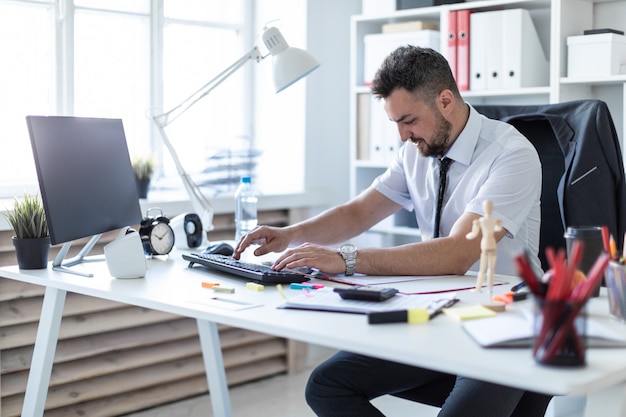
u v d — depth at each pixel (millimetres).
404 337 1247
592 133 2020
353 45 3418
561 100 2861
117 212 2100
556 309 1086
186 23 3389
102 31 3109
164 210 2943
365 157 3424
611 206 2006
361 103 3418
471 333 1247
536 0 2941
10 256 2666
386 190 2312
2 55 2865
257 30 3629
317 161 3596
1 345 2680
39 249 1998
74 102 3021
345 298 1499
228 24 3535
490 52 3021
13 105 2898
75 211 1896
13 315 2697
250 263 1887
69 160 1916
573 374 1067
